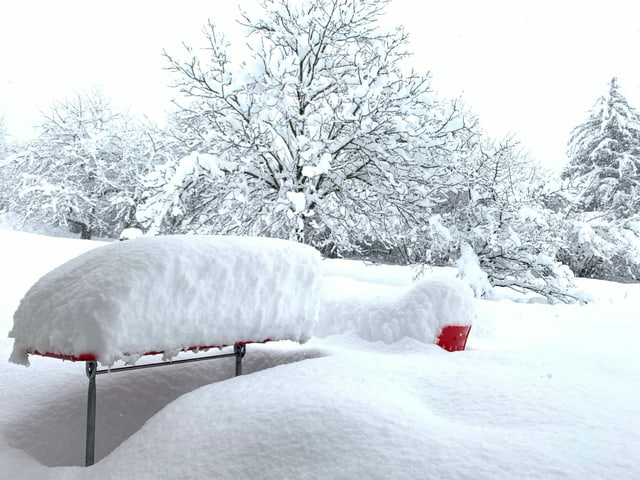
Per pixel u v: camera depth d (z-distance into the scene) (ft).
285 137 45.62
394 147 42.91
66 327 9.20
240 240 11.49
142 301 9.50
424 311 16.47
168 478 7.82
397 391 10.25
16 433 10.91
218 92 43.32
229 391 10.02
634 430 8.63
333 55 47.06
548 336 22.45
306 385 10.00
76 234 119.34
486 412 9.40
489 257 52.85
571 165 112.27
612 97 109.70
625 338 22.00
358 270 53.16
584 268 85.10
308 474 7.26
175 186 40.73
